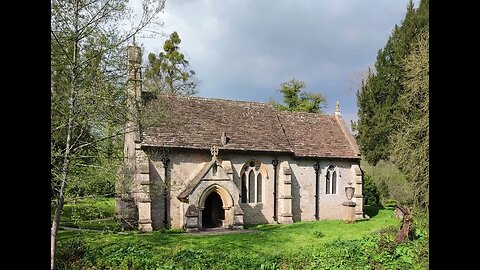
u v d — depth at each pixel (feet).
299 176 104.88
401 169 86.43
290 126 112.16
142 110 53.16
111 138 51.47
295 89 199.72
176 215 87.97
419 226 60.90
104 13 45.80
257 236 77.41
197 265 51.42
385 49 132.26
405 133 74.54
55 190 44.55
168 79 103.14
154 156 86.17
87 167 48.19
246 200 96.89
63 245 55.72
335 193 110.42
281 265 52.60
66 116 44.80
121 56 49.06
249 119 104.99
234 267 50.83
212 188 87.61
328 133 116.06
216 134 95.71
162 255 55.77
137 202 83.56
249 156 97.40
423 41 70.90
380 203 131.54
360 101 138.51
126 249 57.82
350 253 55.83
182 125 93.20
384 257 51.57
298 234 80.12
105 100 46.50
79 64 44.98
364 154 135.54
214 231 84.84
